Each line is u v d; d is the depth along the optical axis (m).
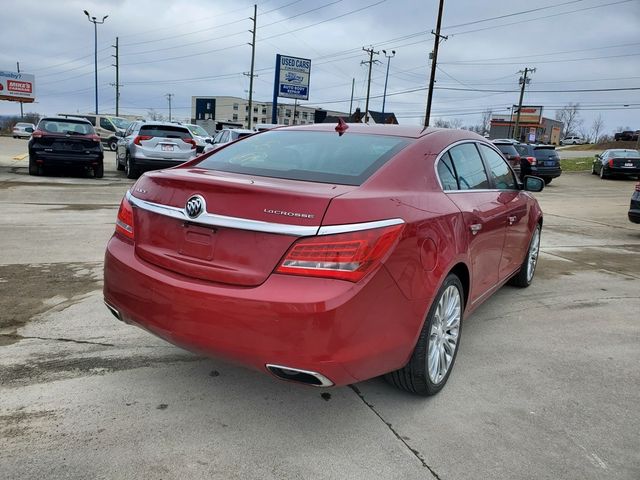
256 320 2.40
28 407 2.85
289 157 3.23
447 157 3.48
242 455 2.53
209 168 3.25
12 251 6.00
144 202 2.89
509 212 4.26
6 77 45.31
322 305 2.33
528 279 5.60
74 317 4.12
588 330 4.41
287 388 3.19
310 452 2.58
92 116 31.16
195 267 2.60
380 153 3.13
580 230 10.19
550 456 2.63
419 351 2.89
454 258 3.03
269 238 2.44
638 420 3.00
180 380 3.22
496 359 3.77
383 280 2.48
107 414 2.82
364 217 2.46
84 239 6.72
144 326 2.81
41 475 2.32
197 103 128.38
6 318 4.05
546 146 21.75
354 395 3.15
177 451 2.54
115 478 2.33
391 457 2.57
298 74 36.66
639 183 9.30
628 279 6.22
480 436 2.78
